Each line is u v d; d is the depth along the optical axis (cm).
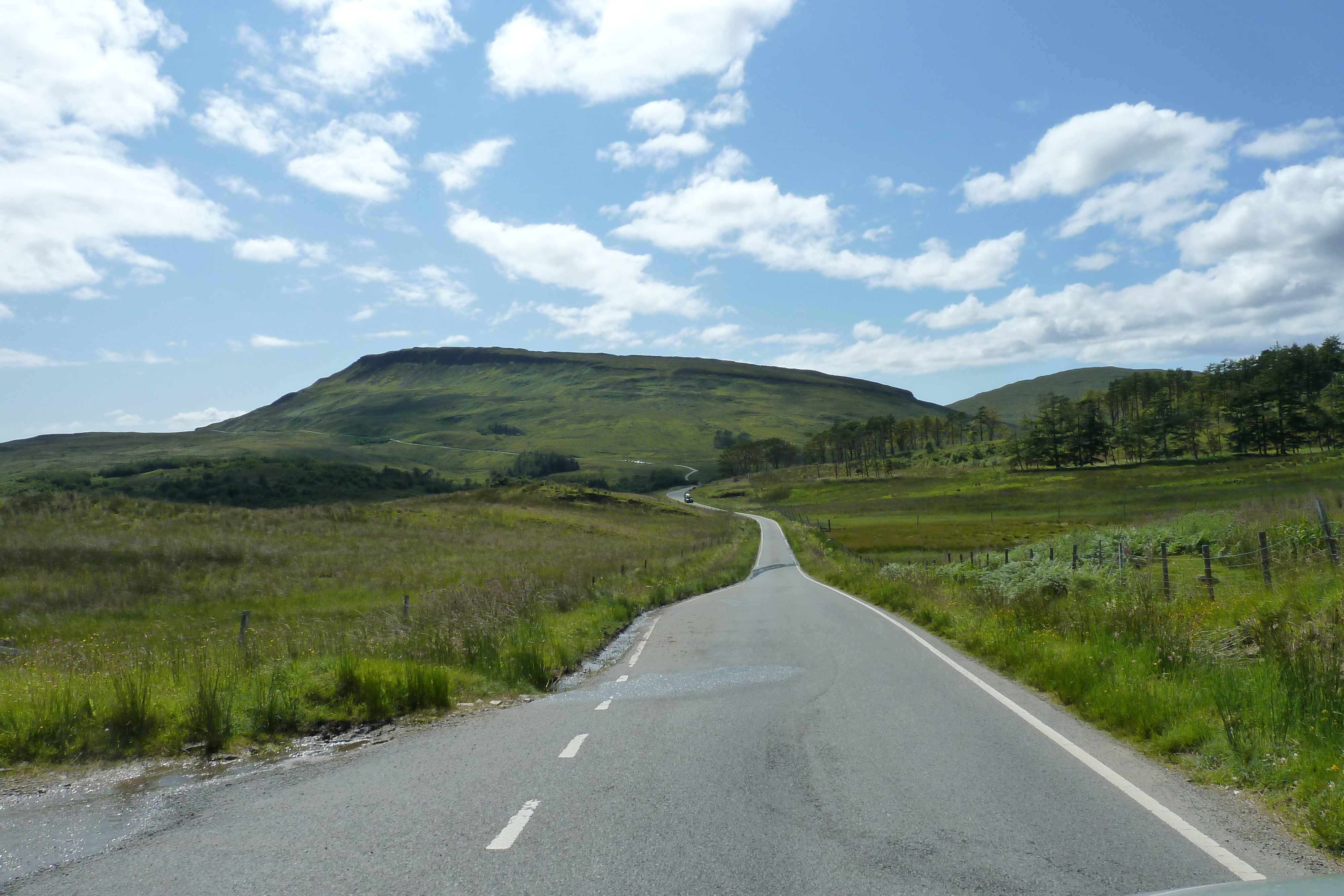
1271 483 8450
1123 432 15125
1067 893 376
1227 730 610
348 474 10875
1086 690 833
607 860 427
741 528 8075
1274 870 398
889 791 545
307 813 523
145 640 1873
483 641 1159
